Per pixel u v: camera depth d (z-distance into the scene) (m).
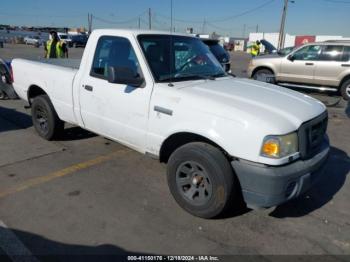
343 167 4.95
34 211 3.51
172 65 3.98
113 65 4.12
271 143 2.93
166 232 3.23
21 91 5.82
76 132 6.01
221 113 3.15
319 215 3.62
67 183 4.14
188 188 3.52
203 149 3.24
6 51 29.94
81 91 4.50
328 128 7.11
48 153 5.07
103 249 2.97
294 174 2.99
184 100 3.40
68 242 3.04
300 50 11.42
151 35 4.06
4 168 4.52
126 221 3.38
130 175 4.41
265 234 3.26
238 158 3.08
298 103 3.50
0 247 2.95
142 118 3.77
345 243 3.16
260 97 3.50
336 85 10.88
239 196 3.47
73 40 42.16
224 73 4.51
